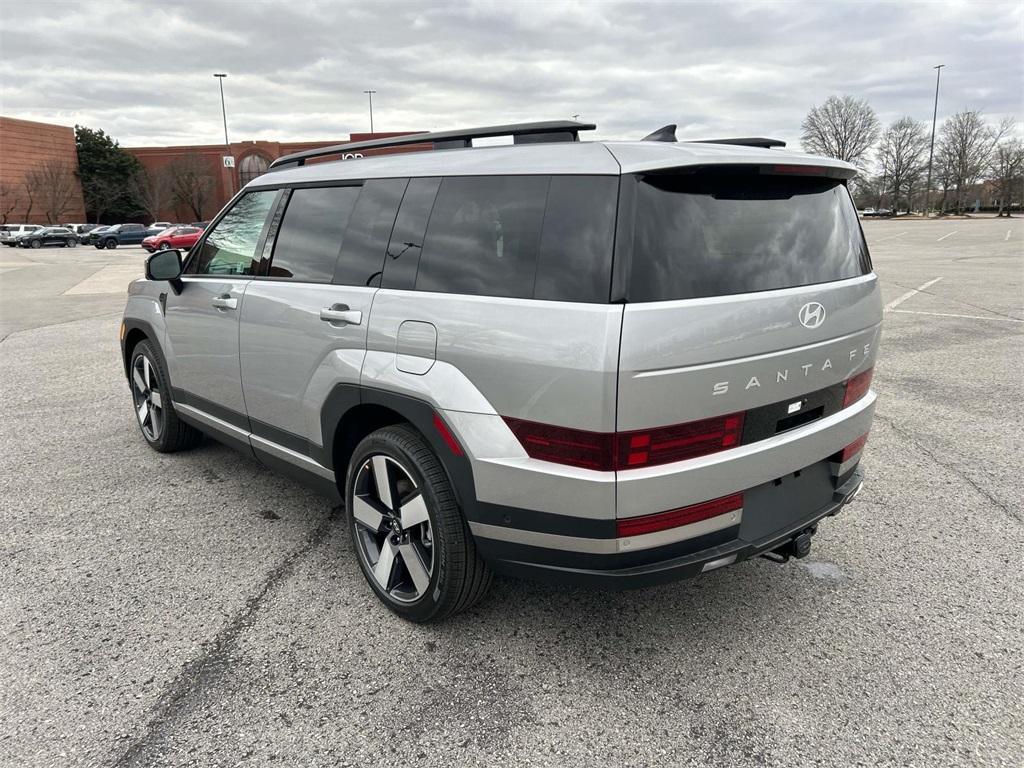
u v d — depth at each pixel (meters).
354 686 2.53
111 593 3.14
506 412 2.38
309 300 3.10
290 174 3.56
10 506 4.05
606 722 2.35
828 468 2.87
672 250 2.25
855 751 2.22
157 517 3.90
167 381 4.46
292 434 3.33
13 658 2.68
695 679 2.56
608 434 2.18
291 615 2.97
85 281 19.80
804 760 2.18
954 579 3.24
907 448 4.95
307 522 3.85
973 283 15.31
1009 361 7.57
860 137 82.44
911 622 2.91
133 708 2.41
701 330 2.22
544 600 3.10
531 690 2.51
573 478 2.25
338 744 2.25
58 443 5.15
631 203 2.23
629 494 2.22
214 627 2.88
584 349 2.18
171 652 2.72
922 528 3.75
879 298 2.98
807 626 2.88
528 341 2.30
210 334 3.80
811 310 2.52
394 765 2.17
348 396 2.90
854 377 2.85
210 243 4.02
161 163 75.88
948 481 4.37
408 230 2.82
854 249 2.89
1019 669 2.61
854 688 2.51
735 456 2.37
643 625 2.90
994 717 2.36
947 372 7.12
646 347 2.14
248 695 2.48
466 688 2.52
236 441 3.85
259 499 4.14
